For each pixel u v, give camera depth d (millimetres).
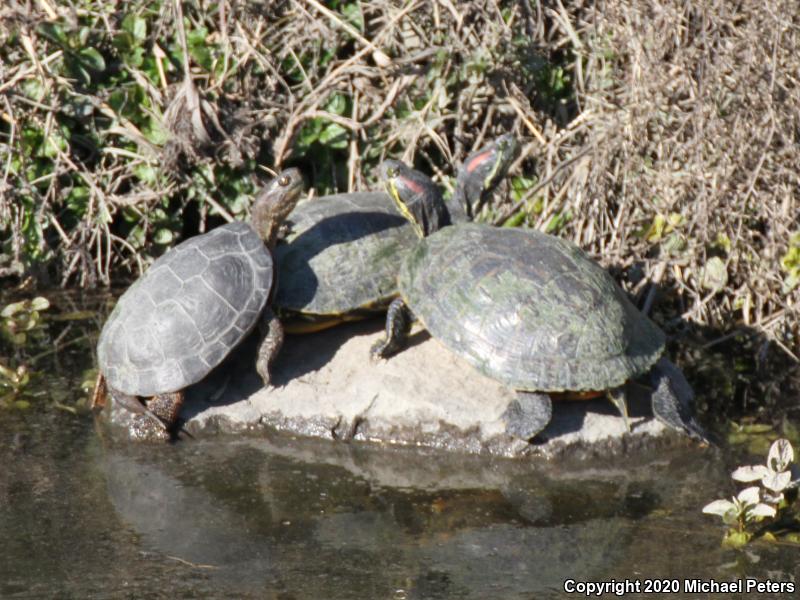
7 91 18766
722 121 16281
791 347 16875
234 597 10430
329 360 14711
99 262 19156
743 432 14336
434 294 13766
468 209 16016
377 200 15688
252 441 13977
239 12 19438
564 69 19375
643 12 17047
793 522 11914
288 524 11906
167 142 18609
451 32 18859
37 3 19250
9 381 15609
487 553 11289
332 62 19469
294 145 19062
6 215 18859
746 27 16406
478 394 13914
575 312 13242
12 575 10836
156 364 13641
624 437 13656
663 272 17578
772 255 16641
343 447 13859
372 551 11328
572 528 11820
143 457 13492
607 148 17109
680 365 16406
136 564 11055
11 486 12719
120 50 19312
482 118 19344
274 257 14719
